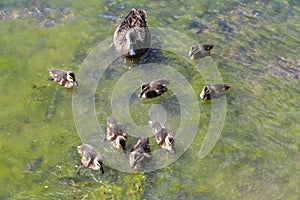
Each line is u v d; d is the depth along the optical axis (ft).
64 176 28.63
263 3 44.09
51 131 31.65
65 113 33.06
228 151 30.60
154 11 42.98
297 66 37.50
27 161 29.53
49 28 40.70
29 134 31.37
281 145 30.96
